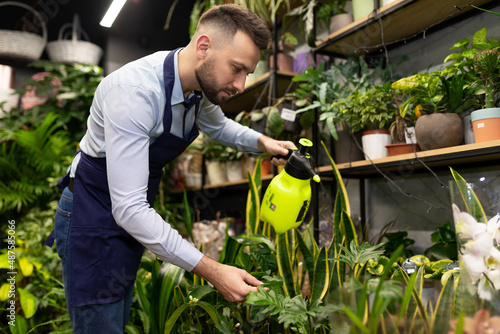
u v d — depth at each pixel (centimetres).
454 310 62
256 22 97
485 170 145
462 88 123
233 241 128
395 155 142
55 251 227
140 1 352
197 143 258
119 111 92
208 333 124
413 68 178
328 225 192
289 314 89
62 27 342
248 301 88
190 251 93
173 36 388
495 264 64
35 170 288
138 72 99
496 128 112
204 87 102
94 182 104
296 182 107
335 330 58
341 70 178
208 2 239
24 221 266
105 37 366
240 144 135
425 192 168
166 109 103
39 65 300
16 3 304
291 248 135
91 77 321
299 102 181
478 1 143
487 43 125
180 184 288
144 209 92
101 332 104
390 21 158
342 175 180
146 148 97
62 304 202
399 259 128
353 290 56
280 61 218
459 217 71
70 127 319
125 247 106
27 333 182
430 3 142
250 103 256
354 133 167
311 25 178
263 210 113
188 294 115
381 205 191
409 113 149
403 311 55
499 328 57
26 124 300
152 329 125
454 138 124
